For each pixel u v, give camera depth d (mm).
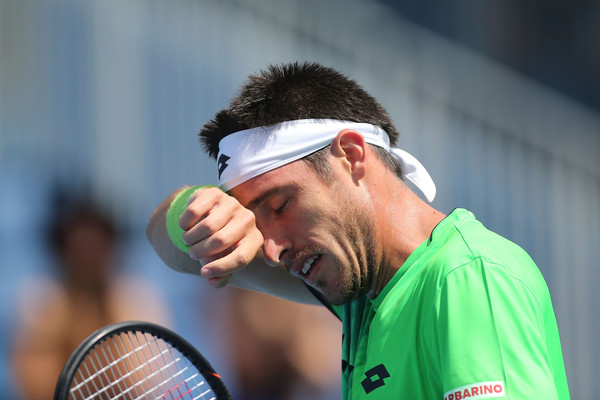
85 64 20344
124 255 18188
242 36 20922
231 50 20875
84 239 16016
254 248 8750
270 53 21000
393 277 8883
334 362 17312
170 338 9367
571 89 27109
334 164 8906
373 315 9195
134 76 20422
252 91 9148
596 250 22969
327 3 21469
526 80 23031
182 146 20688
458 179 22094
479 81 22531
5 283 18469
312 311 17062
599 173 23109
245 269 11125
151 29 20516
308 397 16688
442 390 8125
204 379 9594
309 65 9312
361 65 21484
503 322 7496
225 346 17219
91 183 18969
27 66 20281
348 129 8953
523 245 22531
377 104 9602
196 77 20781
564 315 22625
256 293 16688
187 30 20703
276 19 21078
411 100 21812
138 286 16891
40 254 17641
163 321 17078
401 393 8328
